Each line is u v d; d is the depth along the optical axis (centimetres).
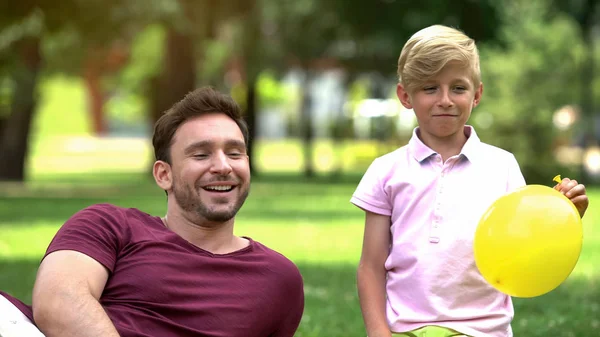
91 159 5459
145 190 2647
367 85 4606
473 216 412
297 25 3712
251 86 3841
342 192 2730
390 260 429
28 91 3028
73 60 4203
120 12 2797
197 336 384
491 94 3450
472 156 422
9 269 1023
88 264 376
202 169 389
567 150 4253
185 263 387
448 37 424
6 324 355
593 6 3512
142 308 382
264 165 4781
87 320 361
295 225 1653
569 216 381
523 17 3522
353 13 3316
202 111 397
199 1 3014
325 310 762
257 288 393
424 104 424
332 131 4291
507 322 413
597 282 960
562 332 677
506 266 380
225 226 398
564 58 3475
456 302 410
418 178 424
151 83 4128
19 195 2392
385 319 425
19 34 2864
